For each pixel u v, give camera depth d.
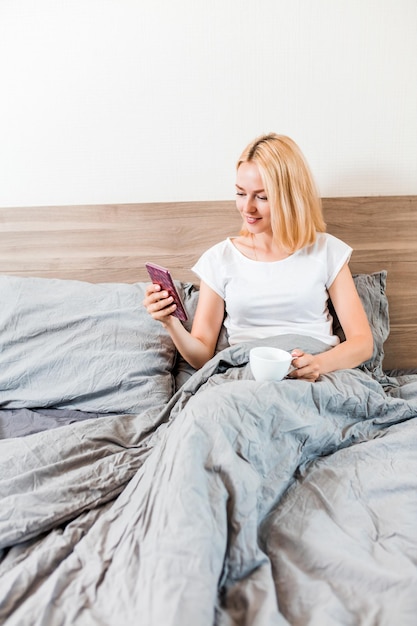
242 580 0.63
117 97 1.43
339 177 1.47
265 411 0.81
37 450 0.89
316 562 0.65
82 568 0.65
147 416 1.07
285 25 1.36
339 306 1.24
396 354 1.53
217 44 1.38
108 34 1.38
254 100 1.41
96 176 1.49
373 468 0.83
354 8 1.34
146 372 1.20
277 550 0.68
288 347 1.10
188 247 1.48
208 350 1.23
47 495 0.77
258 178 1.13
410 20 1.34
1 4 1.37
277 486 0.78
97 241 1.49
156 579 0.57
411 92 1.40
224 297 1.30
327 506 0.75
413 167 1.46
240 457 0.75
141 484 0.75
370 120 1.42
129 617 0.55
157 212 1.46
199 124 1.44
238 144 1.45
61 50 1.40
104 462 0.87
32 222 1.48
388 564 0.64
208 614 0.54
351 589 0.60
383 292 1.41
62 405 1.18
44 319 1.26
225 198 1.49
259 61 1.38
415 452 0.88
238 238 1.34
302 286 1.21
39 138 1.47
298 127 1.43
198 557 0.58
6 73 1.43
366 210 1.44
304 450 0.85
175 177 1.48
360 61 1.38
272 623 0.54
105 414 1.15
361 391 0.97
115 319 1.27
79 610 0.58
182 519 0.62
